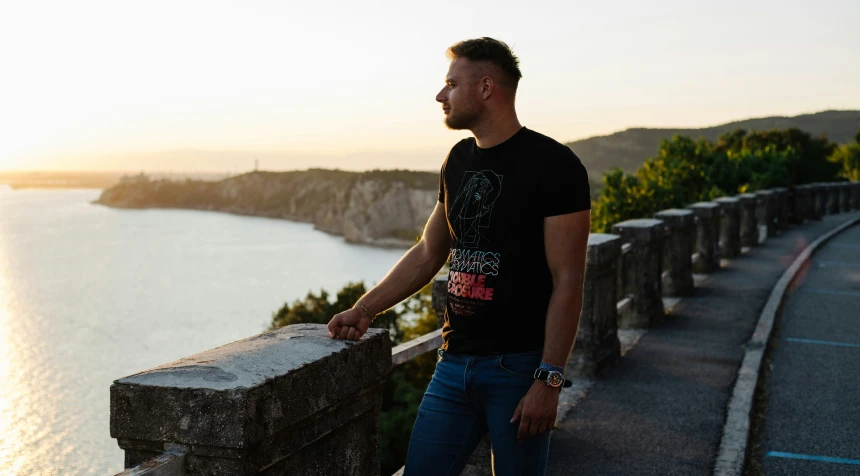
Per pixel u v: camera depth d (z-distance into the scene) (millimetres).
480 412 2576
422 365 20469
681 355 7488
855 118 138375
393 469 15953
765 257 15031
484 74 2482
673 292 10703
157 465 1797
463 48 2531
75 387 73938
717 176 22062
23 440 48625
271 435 1966
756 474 4664
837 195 27344
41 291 160750
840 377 6785
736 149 43812
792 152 26484
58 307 139250
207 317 128750
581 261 2430
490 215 2471
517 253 2449
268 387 1951
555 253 2414
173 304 143250
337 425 2348
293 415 2062
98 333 113125
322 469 2303
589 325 6695
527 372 2471
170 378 1952
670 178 20203
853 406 5957
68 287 166750
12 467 41406
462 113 2516
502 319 2479
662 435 5250
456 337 2596
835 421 5609
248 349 2250
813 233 19875
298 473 2170
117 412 1953
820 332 8664
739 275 12711
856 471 4691
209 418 1865
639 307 8703
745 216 16812
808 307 10188
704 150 22438
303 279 177125
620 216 18531
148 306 140875
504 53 2506
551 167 2404
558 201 2395
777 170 22969
